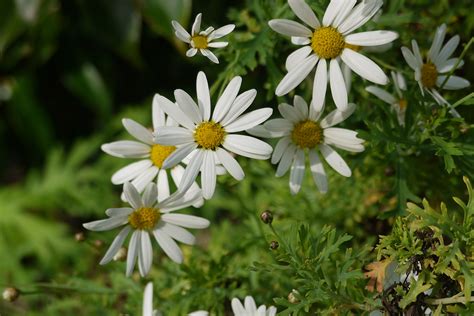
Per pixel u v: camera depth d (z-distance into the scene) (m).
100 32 0.76
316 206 0.61
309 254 0.52
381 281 0.51
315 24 0.52
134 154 0.55
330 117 0.53
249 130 0.53
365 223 0.61
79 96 0.85
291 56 0.52
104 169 0.78
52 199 0.77
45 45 0.81
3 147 0.91
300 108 0.53
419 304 0.50
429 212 0.50
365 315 0.51
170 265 0.60
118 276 0.60
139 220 0.54
